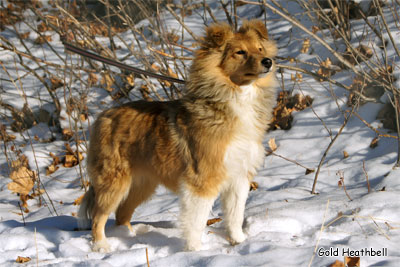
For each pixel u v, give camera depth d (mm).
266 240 5430
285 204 6527
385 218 5668
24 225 6723
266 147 9047
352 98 8969
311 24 11914
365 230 5426
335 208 6102
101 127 5910
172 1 14250
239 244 5344
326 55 10562
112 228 6285
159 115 5637
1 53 13773
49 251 5730
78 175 9547
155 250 5402
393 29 10055
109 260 5156
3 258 5441
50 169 9867
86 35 9562
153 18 10523
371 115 8695
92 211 6047
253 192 7523
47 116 11797
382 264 4492
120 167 5785
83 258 5297
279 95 9789
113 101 11453
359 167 7566
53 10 15273
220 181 5297
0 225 6711
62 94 11859
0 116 12156
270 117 5648
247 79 5320
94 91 11797
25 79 12844
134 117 5785
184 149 5340
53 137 11289
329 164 8078
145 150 5652
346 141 8477
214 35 5441
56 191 8898
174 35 12281
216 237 5832
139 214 7430
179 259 4965
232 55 5348
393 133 8219
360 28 10688
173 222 6539
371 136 8391
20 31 14758
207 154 5199
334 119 9055
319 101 9500
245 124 5312
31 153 10320
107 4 9609
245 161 5363
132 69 6012
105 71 10812
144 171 5816
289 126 9461
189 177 5312
